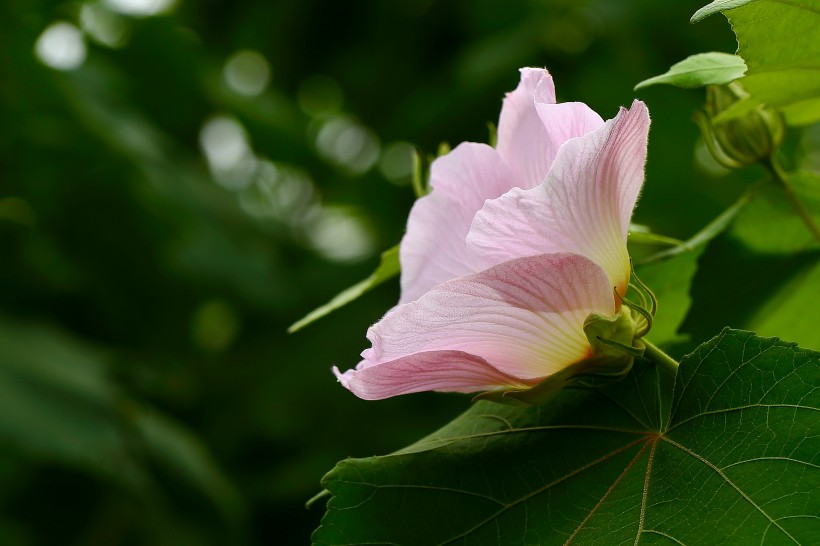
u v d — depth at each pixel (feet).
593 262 2.18
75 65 5.66
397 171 7.02
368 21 6.49
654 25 5.55
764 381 2.20
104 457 4.17
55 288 5.65
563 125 2.19
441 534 2.24
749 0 2.16
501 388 2.26
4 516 5.00
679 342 2.56
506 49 5.77
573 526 2.22
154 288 5.80
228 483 4.70
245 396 5.73
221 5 6.62
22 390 4.20
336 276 5.94
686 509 2.18
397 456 2.27
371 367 2.20
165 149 6.04
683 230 5.66
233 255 5.78
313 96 7.34
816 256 2.56
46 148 5.57
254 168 7.16
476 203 2.30
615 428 2.26
